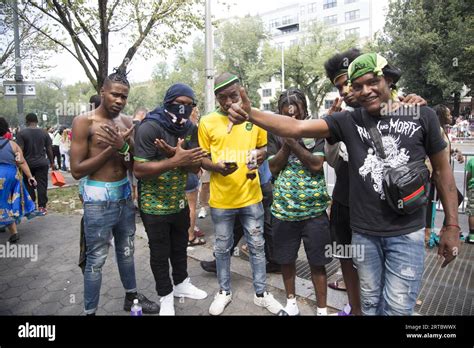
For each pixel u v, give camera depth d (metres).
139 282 3.61
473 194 4.32
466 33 24.11
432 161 1.94
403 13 28.39
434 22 26.61
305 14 56.00
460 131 22.41
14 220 4.64
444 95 25.98
